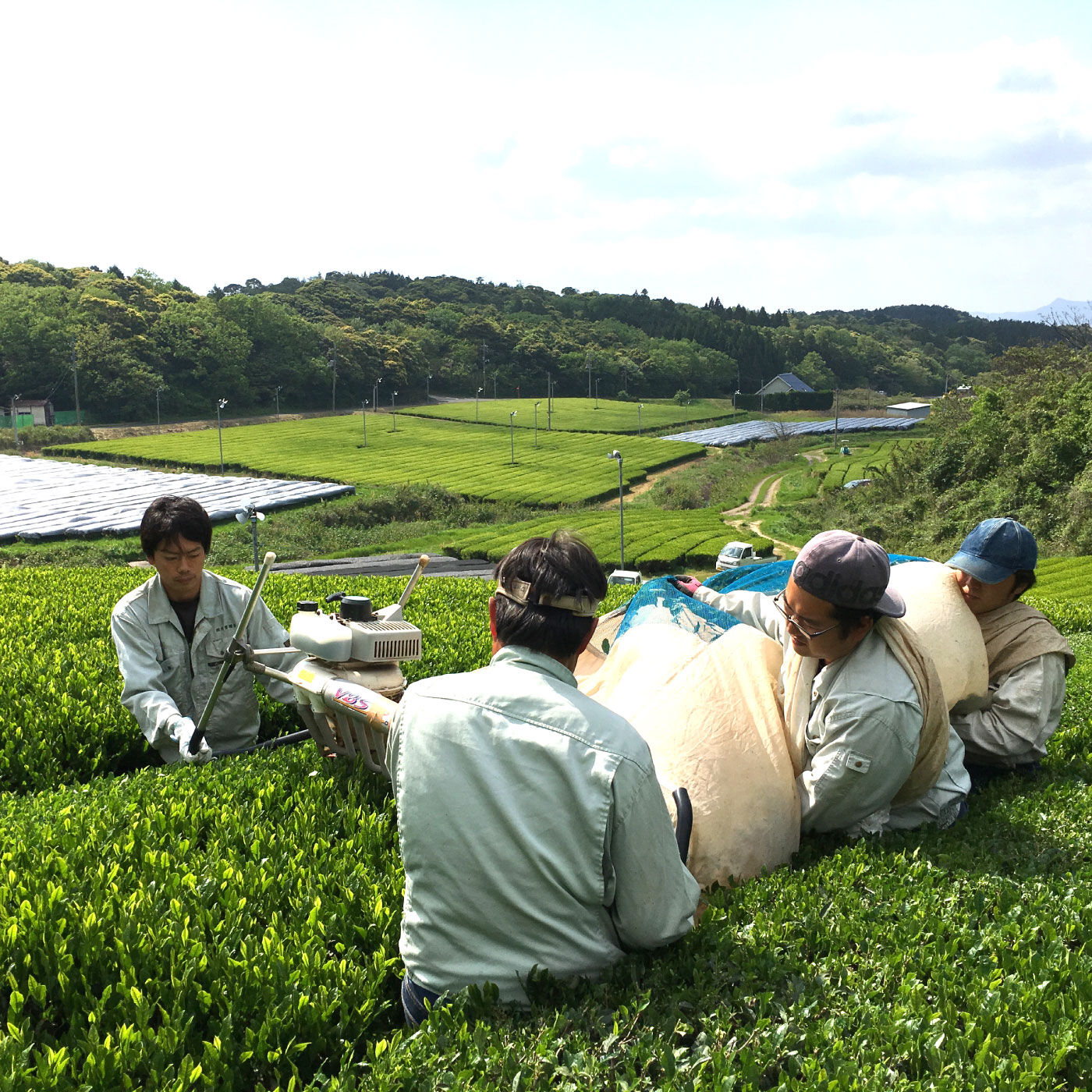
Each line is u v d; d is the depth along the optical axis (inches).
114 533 2220.7
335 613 216.2
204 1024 122.4
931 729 157.9
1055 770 217.2
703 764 158.7
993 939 126.3
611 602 488.1
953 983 116.9
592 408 6855.3
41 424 4879.4
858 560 146.1
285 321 6343.5
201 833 184.1
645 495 3565.5
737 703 166.1
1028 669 190.7
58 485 3053.6
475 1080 102.9
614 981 119.3
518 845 113.7
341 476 3587.6
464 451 4520.2
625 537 2375.7
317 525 2554.1
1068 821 174.1
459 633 421.1
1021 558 184.1
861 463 4483.3
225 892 150.3
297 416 6013.8
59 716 281.7
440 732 117.3
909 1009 110.0
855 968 123.7
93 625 436.5
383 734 190.4
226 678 223.0
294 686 202.7
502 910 115.8
